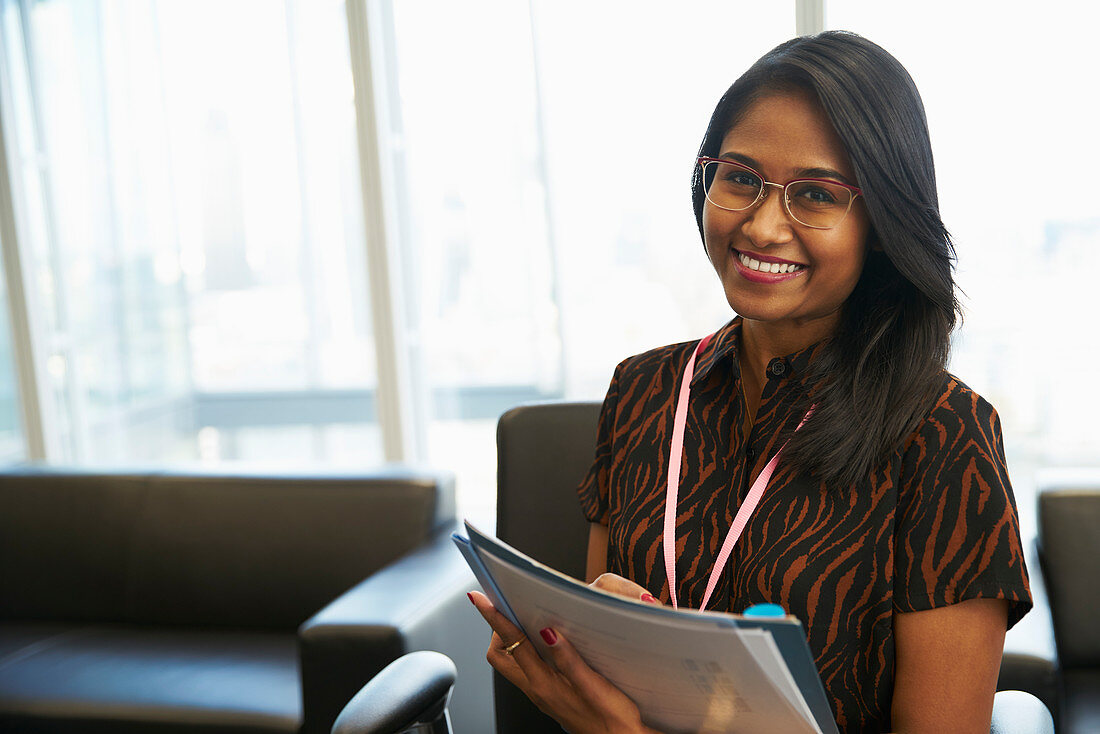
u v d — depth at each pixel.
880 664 1.02
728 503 1.13
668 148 2.96
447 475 2.66
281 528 2.62
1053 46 2.64
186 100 3.29
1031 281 2.73
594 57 2.97
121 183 3.38
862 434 1.04
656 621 0.84
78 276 3.46
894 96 1.00
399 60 3.10
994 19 2.66
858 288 1.12
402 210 3.17
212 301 3.38
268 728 2.03
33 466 2.91
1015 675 1.69
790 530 1.06
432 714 1.35
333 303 3.29
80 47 3.34
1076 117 2.65
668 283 3.02
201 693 2.16
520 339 3.16
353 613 2.01
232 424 3.43
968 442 1.01
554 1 2.97
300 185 3.26
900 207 1.01
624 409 1.29
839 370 1.09
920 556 1.00
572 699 1.06
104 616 2.73
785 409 1.12
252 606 2.62
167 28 3.27
